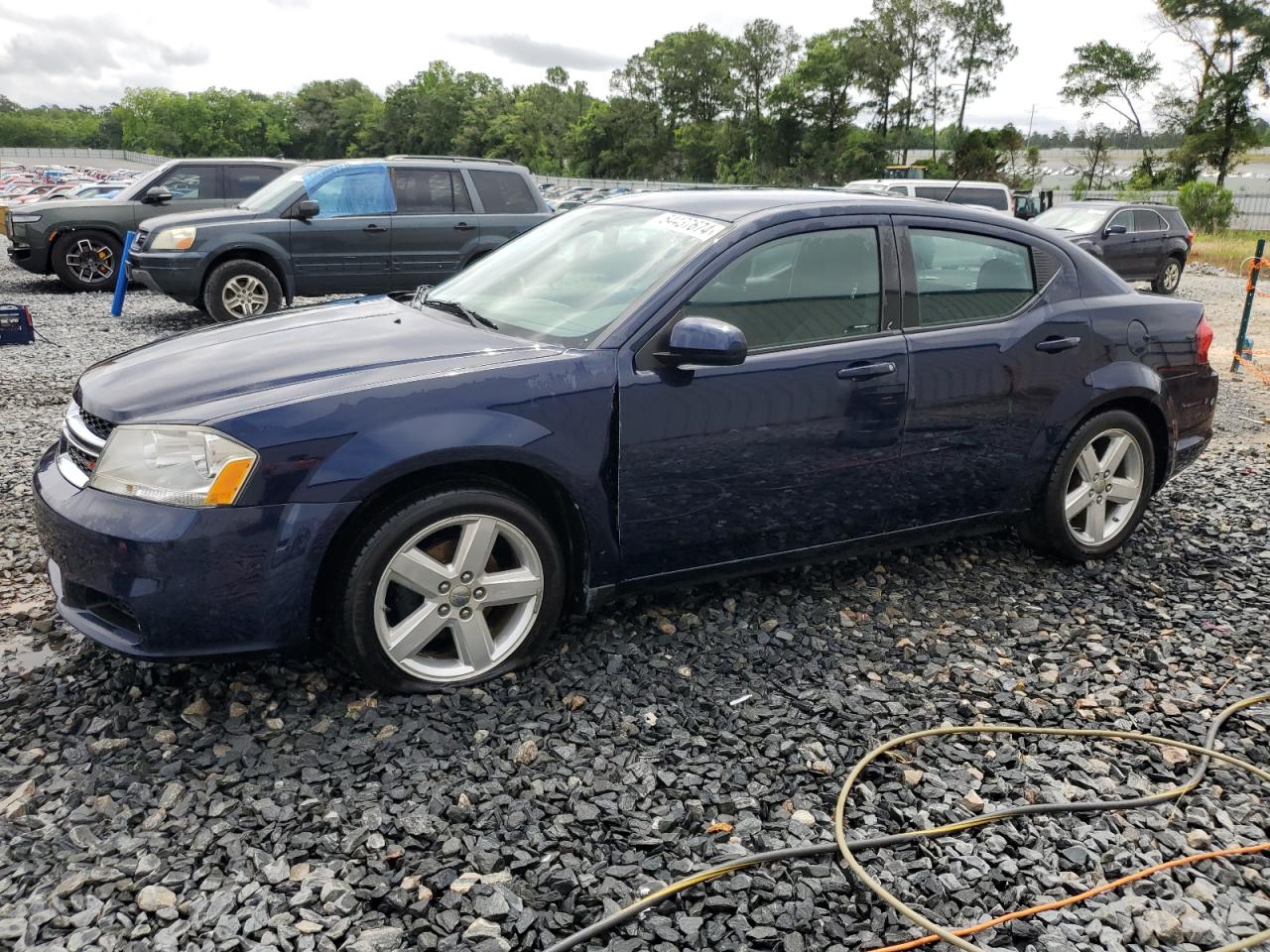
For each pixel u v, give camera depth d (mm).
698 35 114688
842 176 90562
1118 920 2336
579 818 2594
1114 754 3043
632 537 3395
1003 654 3660
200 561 2773
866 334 3711
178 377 3102
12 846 2410
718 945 2199
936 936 2256
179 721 2992
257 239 10547
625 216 3986
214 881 2316
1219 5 61062
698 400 3354
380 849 2449
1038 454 4188
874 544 3980
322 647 3250
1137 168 69875
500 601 3229
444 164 11336
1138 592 4266
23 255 13617
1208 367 4699
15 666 3354
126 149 143125
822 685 3367
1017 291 4125
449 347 3281
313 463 2846
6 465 5586
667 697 3234
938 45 89312
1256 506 5391
